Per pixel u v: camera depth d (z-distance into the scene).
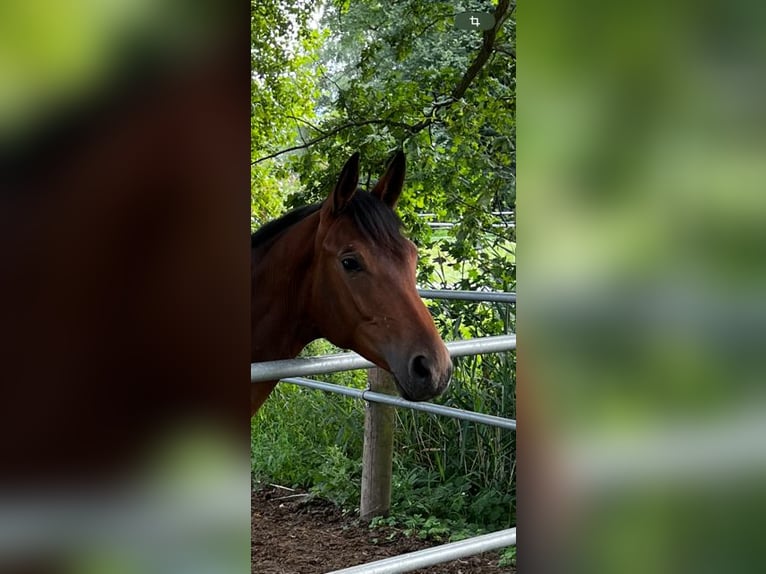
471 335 4.38
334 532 3.83
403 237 2.32
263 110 4.95
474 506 3.83
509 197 4.53
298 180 4.79
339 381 4.83
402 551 3.58
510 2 4.24
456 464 4.11
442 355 2.18
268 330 2.41
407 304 2.21
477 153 4.33
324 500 4.28
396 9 4.98
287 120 5.00
